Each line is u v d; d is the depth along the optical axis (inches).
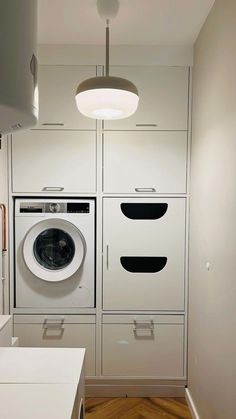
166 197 99.3
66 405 46.1
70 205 99.6
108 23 82.9
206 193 81.1
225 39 67.1
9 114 38.2
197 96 91.7
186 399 99.2
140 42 96.2
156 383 101.7
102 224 99.6
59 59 97.3
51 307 100.5
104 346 100.9
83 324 100.6
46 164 98.4
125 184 99.0
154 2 76.5
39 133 98.0
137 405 97.0
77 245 99.0
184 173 98.9
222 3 69.0
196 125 92.4
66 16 82.6
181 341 101.0
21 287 100.2
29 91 39.2
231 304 62.8
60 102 97.7
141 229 100.0
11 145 98.0
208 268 78.9
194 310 92.8
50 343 100.7
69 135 98.1
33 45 40.6
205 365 80.7
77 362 58.5
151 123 98.2
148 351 101.1
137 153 98.5
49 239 101.7
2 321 74.7
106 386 101.3
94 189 98.9
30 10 39.5
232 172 62.7
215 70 74.2
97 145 98.2
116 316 100.7
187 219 99.7
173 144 98.5
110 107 71.2
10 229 99.3
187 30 89.5
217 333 71.3
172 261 100.3
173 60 97.7
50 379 52.7
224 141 67.7
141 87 97.9
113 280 100.2
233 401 61.1
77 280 100.3
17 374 54.2
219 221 70.6
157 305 100.7
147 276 100.2
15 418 43.3
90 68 97.7
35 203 99.3
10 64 35.8
